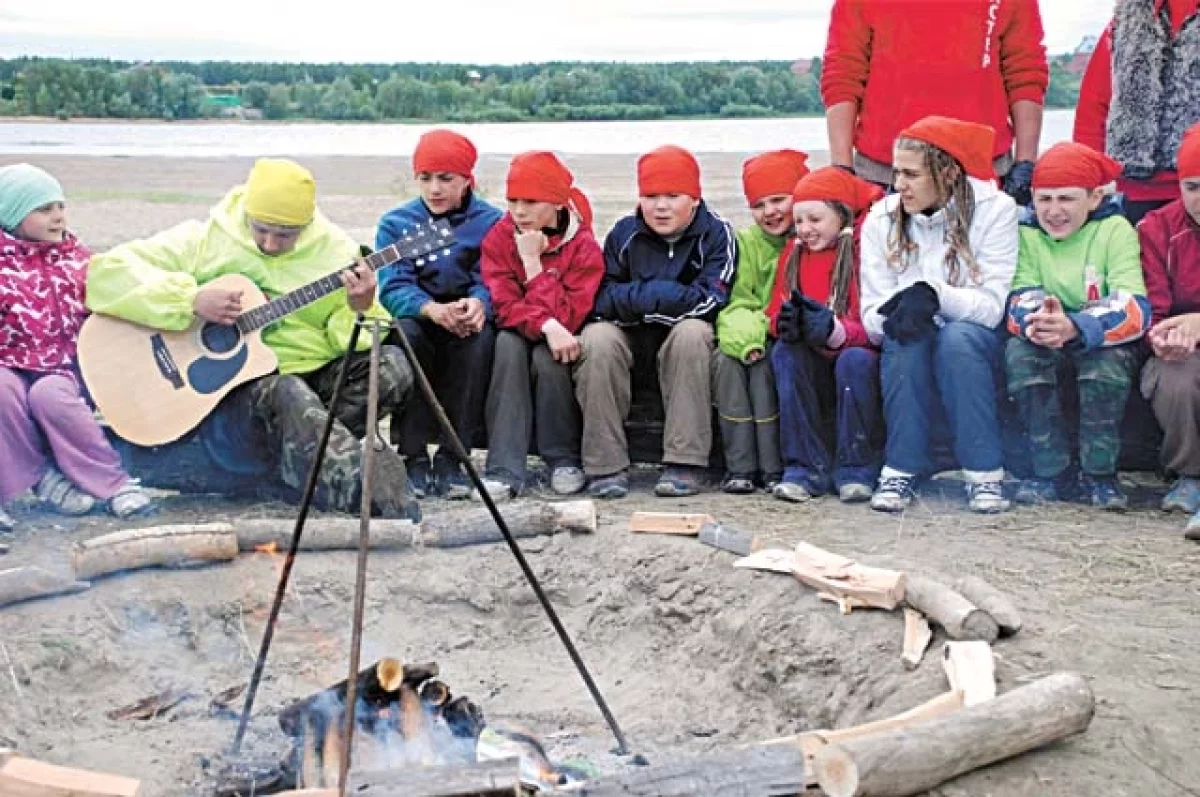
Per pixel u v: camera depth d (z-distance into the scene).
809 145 23.80
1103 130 6.91
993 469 6.07
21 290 6.09
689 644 5.23
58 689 4.80
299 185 6.25
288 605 5.41
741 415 6.41
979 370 6.04
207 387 6.21
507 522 5.77
